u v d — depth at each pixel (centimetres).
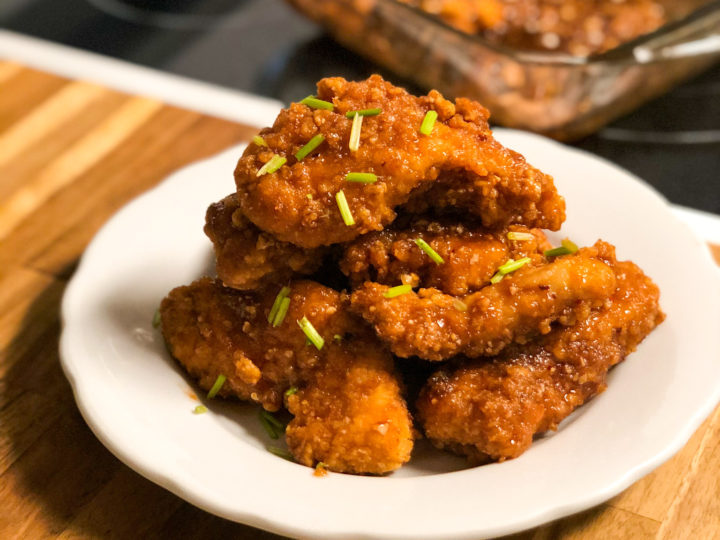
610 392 30
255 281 30
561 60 48
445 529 25
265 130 30
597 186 37
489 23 56
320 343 29
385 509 25
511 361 29
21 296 38
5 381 34
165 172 45
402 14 50
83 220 42
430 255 29
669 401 29
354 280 30
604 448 27
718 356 30
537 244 32
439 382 29
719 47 49
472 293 29
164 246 36
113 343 31
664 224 35
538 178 29
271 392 30
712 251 40
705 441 30
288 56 58
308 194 28
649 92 52
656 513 28
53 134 48
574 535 28
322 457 28
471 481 27
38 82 52
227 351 30
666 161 50
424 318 28
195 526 28
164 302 32
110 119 49
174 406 29
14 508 29
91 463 30
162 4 63
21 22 61
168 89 51
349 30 55
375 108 29
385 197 28
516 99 50
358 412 28
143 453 27
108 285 34
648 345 31
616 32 56
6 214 42
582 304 29
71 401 33
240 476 27
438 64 52
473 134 30
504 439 27
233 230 30
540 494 26
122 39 59
